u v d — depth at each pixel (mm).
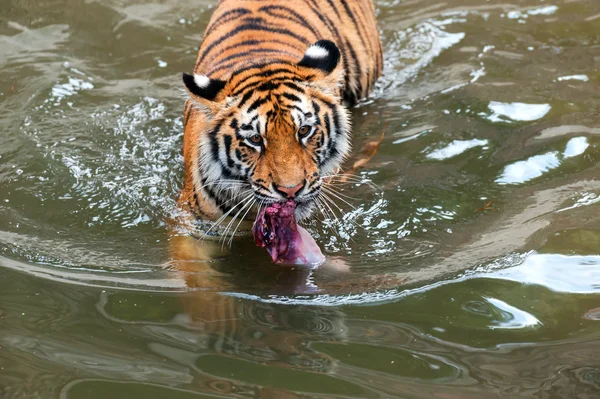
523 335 5879
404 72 10328
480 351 5719
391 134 8945
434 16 11703
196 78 7090
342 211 7660
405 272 6758
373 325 6062
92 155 8766
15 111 9680
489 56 10531
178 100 9898
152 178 8367
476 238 7164
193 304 6418
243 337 5973
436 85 9945
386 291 6496
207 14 12031
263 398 5254
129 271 6934
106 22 11797
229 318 6223
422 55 10711
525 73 10031
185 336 5988
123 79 10453
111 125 9344
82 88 10195
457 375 5457
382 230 7387
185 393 5320
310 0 9062
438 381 5398
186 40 11375
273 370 5555
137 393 5340
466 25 11406
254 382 5426
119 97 9984
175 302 6449
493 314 6137
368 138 8891
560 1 11883
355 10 9688
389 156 8523
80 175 8406
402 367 5559
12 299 6477
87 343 5922
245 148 7000
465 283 6520
